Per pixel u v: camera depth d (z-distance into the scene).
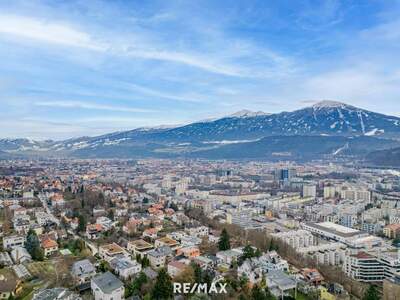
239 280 171.50
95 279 157.38
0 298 146.25
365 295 177.75
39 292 149.00
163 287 148.75
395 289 188.75
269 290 163.50
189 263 189.75
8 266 186.62
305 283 180.12
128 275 174.62
